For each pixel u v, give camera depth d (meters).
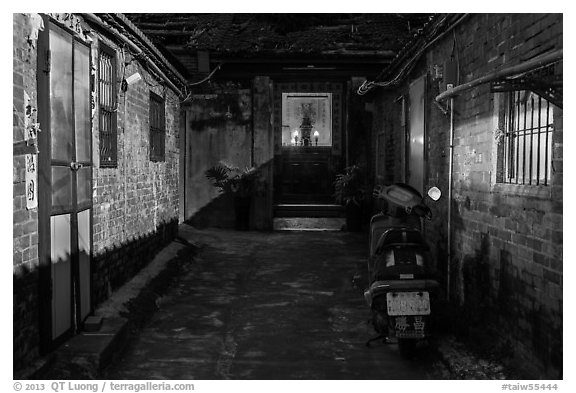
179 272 8.43
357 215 13.21
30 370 3.77
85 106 5.20
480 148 5.22
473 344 4.79
